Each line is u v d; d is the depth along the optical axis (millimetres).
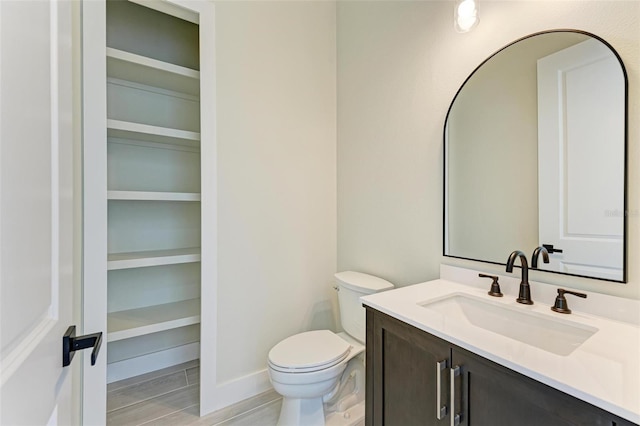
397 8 1736
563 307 1033
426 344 960
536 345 1033
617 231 972
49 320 562
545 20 1146
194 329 2295
